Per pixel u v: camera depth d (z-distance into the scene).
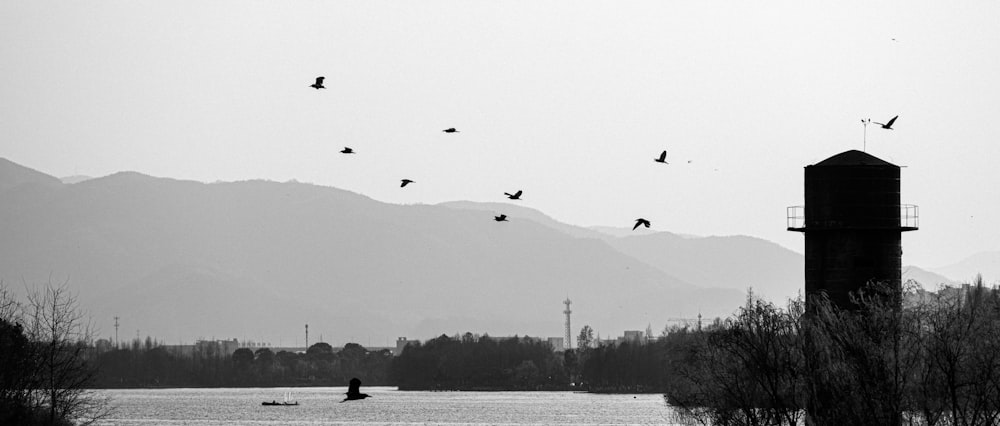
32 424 115.00
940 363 88.00
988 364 88.75
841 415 91.06
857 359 90.81
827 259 104.00
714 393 101.12
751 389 97.56
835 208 103.50
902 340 91.50
